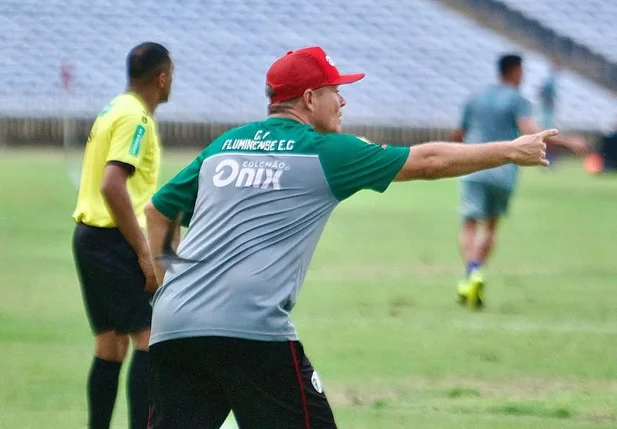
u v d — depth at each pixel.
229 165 11.64
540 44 100.19
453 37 99.88
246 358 11.10
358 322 25.81
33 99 87.44
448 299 29.25
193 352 11.23
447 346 23.12
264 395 11.21
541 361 21.73
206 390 11.52
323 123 11.95
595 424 17.00
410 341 23.66
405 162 11.40
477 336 24.28
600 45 99.44
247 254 11.22
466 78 96.75
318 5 101.06
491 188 29.31
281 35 98.81
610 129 91.38
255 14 99.44
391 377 20.30
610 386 19.67
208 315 11.13
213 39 97.12
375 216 51.09
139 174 15.35
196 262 11.36
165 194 12.06
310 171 11.36
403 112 92.00
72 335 24.12
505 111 31.16
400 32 100.12
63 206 50.47
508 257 37.91
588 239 43.09
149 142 15.30
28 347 22.83
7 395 18.86
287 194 11.34
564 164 85.56
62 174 64.50
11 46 93.12
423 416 17.45
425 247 40.22
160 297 11.53
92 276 15.37
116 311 15.27
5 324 25.17
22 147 83.38
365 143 11.52
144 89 15.68
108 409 15.84
